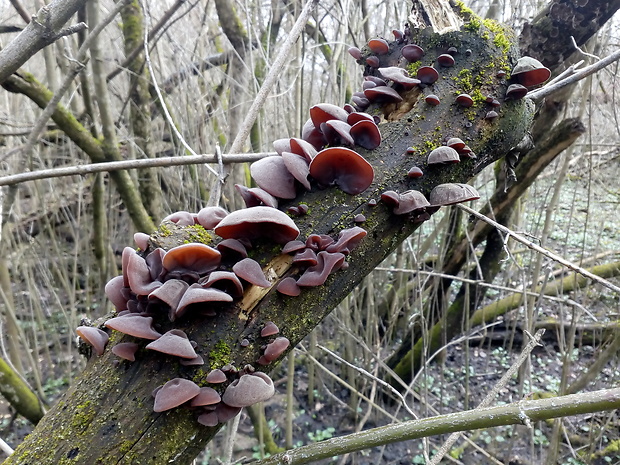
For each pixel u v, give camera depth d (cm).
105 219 447
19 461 117
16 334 388
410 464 411
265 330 126
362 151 150
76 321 458
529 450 417
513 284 504
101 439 114
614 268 460
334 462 407
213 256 124
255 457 399
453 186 150
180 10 415
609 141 529
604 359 341
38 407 322
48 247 516
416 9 172
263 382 121
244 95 355
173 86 397
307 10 227
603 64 183
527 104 173
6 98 500
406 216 148
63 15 153
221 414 119
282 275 131
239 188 143
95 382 121
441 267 405
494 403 463
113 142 351
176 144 427
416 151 150
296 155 143
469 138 158
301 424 458
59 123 329
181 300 114
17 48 153
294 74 372
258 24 336
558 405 128
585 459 361
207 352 121
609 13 213
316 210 140
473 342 546
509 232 187
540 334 197
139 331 115
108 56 456
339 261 133
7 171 457
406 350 455
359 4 342
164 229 137
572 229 631
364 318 484
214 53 446
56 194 473
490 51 160
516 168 333
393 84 164
